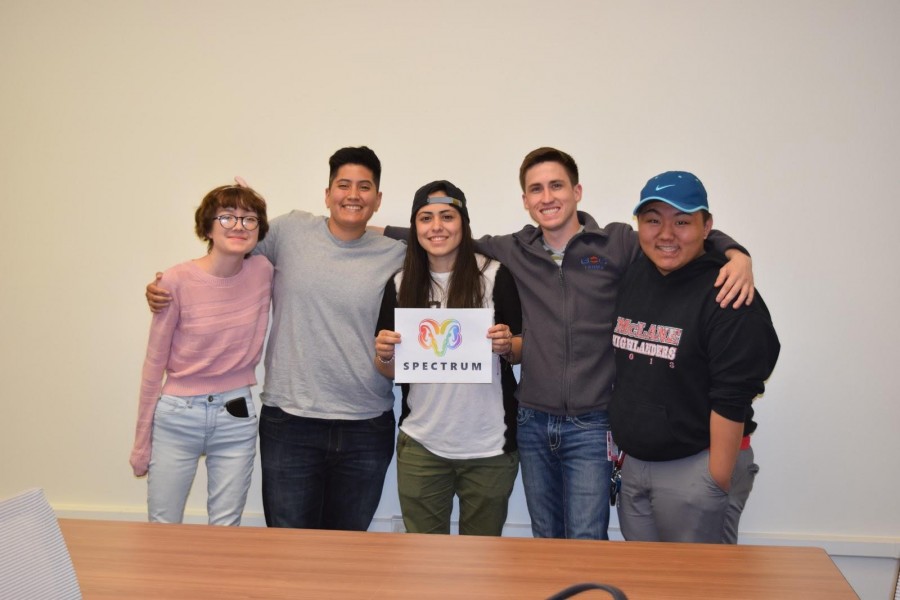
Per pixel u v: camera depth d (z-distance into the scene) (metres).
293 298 2.15
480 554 1.21
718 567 1.16
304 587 1.07
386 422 2.24
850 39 2.35
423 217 1.99
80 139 2.63
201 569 1.13
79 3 2.61
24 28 2.63
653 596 1.04
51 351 2.68
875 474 2.41
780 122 2.39
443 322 1.93
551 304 2.02
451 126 2.51
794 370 2.44
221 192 2.03
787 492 2.46
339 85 2.54
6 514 0.83
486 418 2.01
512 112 2.49
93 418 2.68
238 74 2.57
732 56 2.40
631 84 2.44
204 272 2.10
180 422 2.07
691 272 1.74
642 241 1.78
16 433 2.71
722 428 1.63
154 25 2.59
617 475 1.95
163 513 2.07
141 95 2.61
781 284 2.42
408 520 2.11
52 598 0.85
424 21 2.51
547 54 2.46
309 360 2.14
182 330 2.08
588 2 2.44
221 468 2.13
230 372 2.12
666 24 2.42
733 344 1.62
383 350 1.96
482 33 2.49
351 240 2.21
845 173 2.38
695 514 1.69
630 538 1.86
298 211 2.38
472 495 2.07
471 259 2.04
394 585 1.08
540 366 2.02
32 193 2.66
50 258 2.66
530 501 2.11
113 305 2.65
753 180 2.41
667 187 1.70
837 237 2.39
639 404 1.76
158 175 2.61
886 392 2.40
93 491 2.69
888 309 2.38
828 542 2.42
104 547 1.22
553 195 1.98
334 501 2.24
